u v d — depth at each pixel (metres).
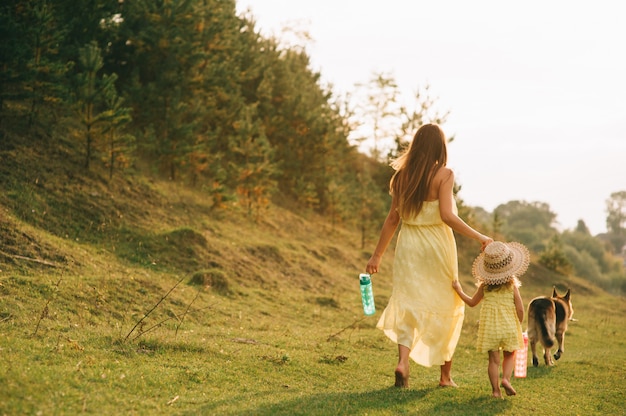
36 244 11.10
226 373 6.21
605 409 5.96
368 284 6.14
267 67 25.73
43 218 12.80
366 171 30.88
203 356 6.83
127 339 6.86
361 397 5.43
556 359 10.12
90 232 13.38
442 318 5.91
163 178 18.64
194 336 8.45
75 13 17.47
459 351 10.28
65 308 8.71
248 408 4.80
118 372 5.43
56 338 6.43
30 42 14.44
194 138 18.92
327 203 26.31
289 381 6.31
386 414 4.84
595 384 7.42
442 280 5.96
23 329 6.70
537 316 9.31
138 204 15.78
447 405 5.29
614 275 65.69
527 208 118.31
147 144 17.72
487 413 5.12
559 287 29.25
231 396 5.29
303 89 27.44
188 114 19.45
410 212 5.98
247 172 19.58
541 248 70.50
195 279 12.77
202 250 14.62
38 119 16.27
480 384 6.86
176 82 18.91
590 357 10.43
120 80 19.70
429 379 7.20
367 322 13.05
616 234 156.88
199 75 19.56
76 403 4.39
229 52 22.36
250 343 8.38
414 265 5.94
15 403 4.11
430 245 5.93
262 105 24.61
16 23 14.10
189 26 19.55
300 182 24.56
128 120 15.58
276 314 12.30
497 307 5.89
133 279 11.09
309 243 20.61
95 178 15.58
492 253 5.88
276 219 21.55
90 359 5.65
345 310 14.20
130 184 16.52
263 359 7.11
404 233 6.06
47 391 4.48
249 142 19.97
